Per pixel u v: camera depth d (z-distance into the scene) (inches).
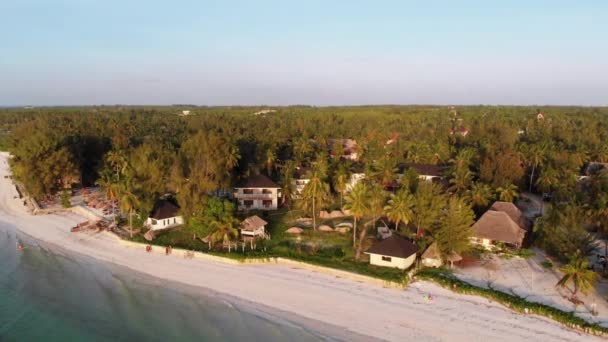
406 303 1913.1
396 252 2229.3
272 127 7780.5
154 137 6215.6
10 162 4623.5
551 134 6387.8
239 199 3513.8
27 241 2942.9
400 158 5014.8
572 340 1609.3
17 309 2004.2
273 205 3540.8
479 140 5718.5
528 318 1766.7
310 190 2942.9
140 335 1753.2
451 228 2293.3
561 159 4296.3
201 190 2982.3
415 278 2161.7
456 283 2036.2
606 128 7057.1
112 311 1958.7
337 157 4963.1
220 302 1996.8
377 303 1921.8
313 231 2883.9
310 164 4510.3
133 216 3115.2
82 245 2817.4
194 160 3506.4
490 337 1642.5
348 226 2928.2
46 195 4052.7
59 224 3287.4
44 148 4023.1
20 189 4490.7
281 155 5270.7
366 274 2150.6
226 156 3831.2
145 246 2672.2
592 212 2412.6
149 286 2194.9
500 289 2022.6
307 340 1668.3
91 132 6077.8
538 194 4160.9
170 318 1879.9
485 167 3762.3
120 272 2378.2
